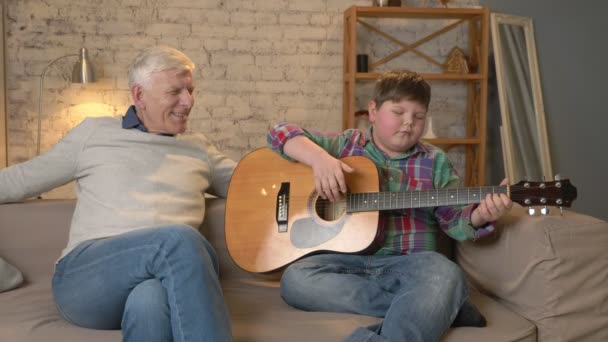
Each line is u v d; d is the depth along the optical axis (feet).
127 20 14.55
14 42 14.28
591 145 14.42
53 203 7.30
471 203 6.32
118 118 7.07
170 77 6.87
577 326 5.89
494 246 6.54
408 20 15.38
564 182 5.99
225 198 7.71
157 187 6.72
